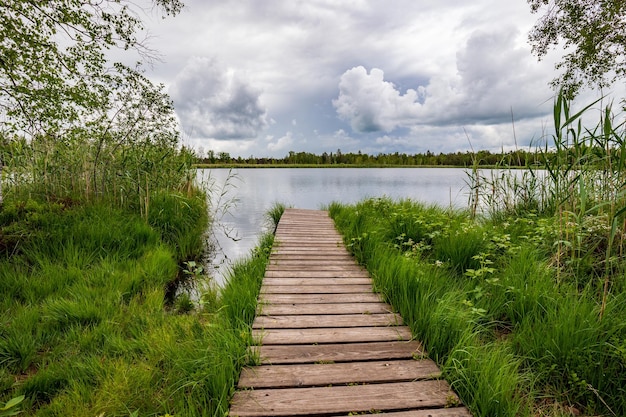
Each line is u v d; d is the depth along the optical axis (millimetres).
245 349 2332
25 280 3451
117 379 2111
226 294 3312
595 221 3521
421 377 2127
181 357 2297
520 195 6094
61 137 5375
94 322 2924
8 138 5344
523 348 2348
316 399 1927
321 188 20594
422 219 5547
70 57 5125
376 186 21781
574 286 2947
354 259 4816
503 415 1768
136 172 6473
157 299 3443
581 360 2078
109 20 5266
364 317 2961
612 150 3258
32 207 4723
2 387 2121
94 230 4656
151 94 6121
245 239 7230
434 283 3162
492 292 3029
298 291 3570
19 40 4492
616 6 6922
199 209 7875
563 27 8133
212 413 1828
